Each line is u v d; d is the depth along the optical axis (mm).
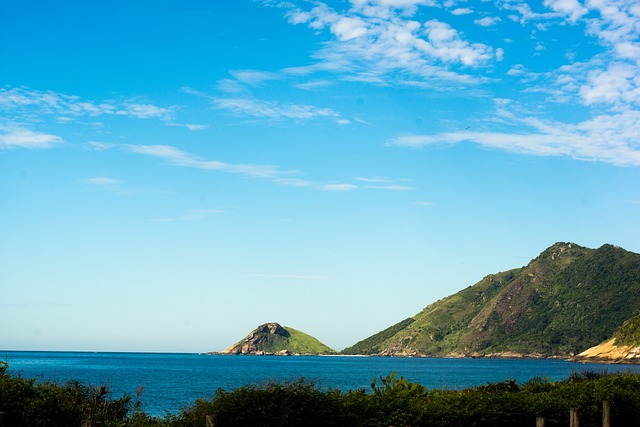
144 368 163750
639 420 20172
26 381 15039
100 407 17750
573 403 19062
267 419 14367
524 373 147125
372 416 15883
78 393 18391
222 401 14758
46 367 154250
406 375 129875
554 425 17750
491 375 132875
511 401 17688
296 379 16859
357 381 96750
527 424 17391
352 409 15711
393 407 16312
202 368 173125
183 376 117125
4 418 13500
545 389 21984
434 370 172625
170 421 16531
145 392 65188
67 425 14656
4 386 14336
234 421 14203
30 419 14094
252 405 14578
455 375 132125
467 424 16641
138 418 17906
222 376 117875
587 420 19047
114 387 73562
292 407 14734
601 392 20375
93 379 94375
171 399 55438
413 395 18609
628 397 20359
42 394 14648
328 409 15109
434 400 17516
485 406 17141
